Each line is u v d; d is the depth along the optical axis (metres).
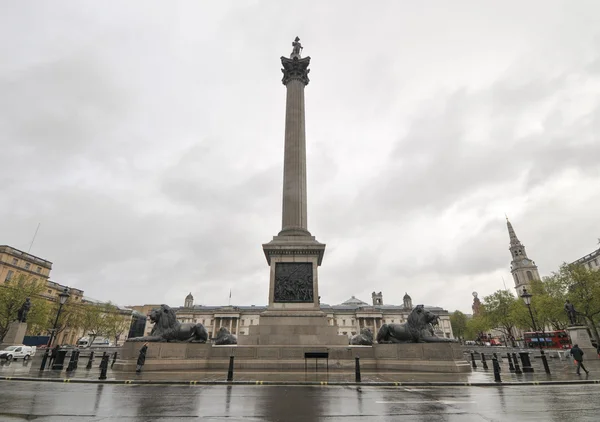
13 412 9.91
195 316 141.62
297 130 38.06
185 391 14.36
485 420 9.17
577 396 13.50
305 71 42.62
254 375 20.09
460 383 16.92
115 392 14.02
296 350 25.73
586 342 36.38
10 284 72.19
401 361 24.56
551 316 72.81
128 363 23.12
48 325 79.81
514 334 135.12
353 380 17.72
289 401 12.02
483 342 129.50
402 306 155.75
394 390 14.98
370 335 32.31
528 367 23.11
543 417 9.55
